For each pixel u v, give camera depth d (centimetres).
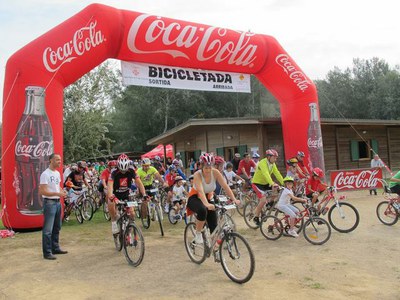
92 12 952
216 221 550
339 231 773
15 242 809
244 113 4103
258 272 530
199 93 3956
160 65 1091
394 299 421
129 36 992
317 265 556
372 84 4597
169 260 613
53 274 565
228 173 1134
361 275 505
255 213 813
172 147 2481
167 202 1050
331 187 770
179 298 443
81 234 876
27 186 913
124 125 4234
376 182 1323
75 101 2367
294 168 917
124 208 648
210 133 1997
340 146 1888
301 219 738
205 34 1081
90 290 487
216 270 546
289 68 1237
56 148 950
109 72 2575
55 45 931
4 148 930
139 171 920
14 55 934
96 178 1661
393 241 686
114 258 641
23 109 916
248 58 1172
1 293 491
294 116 1277
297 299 425
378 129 2042
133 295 461
